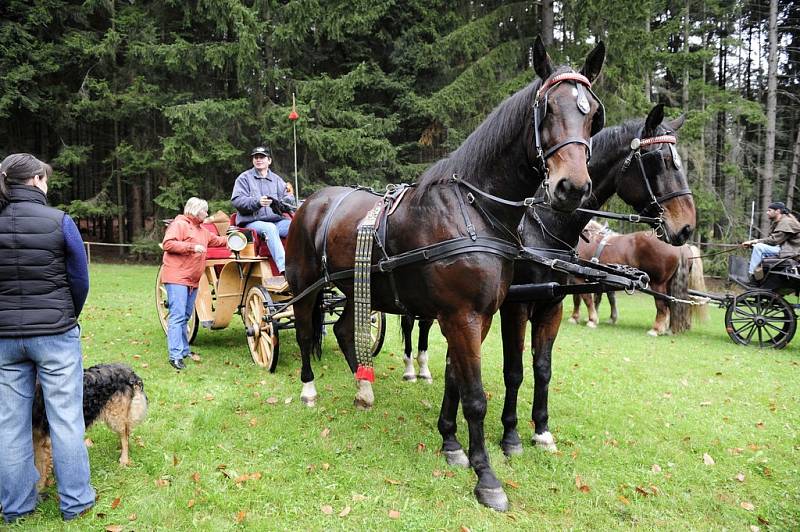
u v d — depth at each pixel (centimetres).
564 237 367
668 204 360
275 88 1573
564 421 436
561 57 1359
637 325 997
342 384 509
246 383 491
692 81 1695
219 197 1566
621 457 371
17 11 1527
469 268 288
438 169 321
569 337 834
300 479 319
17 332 248
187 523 273
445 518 283
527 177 291
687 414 466
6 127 1723
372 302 358
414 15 1703
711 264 1694
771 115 1791
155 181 1803
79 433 270
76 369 268
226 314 583
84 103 1511
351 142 1482
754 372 627
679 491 330
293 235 432
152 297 995
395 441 377
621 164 374
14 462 261
